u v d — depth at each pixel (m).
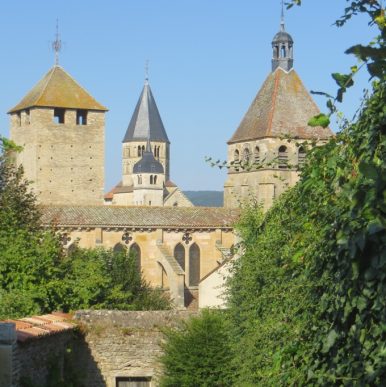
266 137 115.69
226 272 82.31
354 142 12.44
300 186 14.47
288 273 19.34
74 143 130.12
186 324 40.66
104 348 40.78
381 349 11.03
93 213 93.81
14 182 52.75
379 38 10.63
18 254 41.41
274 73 121.12
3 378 22.41
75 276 46.50
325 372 12.62
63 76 131.50
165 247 95.06
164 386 39.50
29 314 38.84
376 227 9.76
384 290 10.89
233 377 36.97
